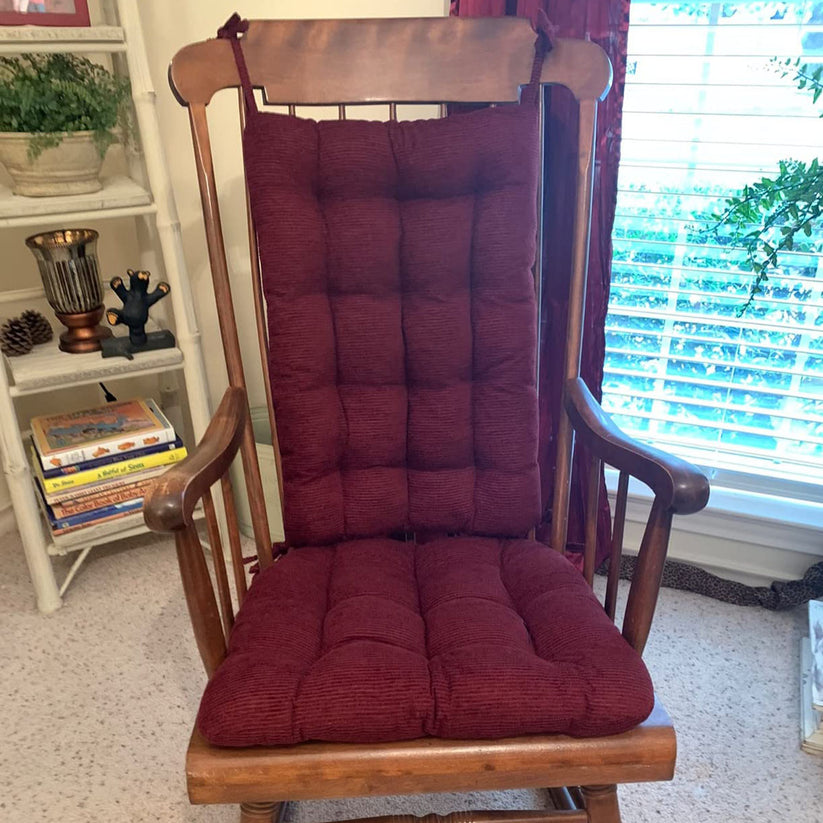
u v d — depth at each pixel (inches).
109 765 48.9
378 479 45.0
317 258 42.7
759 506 63.2
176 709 53.1
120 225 70.1
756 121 54.7
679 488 31.7
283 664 32.9
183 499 31.3
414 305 44.0
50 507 59.8
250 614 36.7
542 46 41.8
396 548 44.1
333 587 39.6
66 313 58.4
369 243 42.7
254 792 31.0
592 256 54.4
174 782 47.8
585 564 43.4
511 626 35.6
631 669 32.7
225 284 42.9
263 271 42.4
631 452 35.5
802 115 52.4
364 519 44.9
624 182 59.6
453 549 43.4
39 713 52.7
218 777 30.6
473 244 43.4
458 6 50.8
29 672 56.2
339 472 45.2
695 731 51.0
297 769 30.7
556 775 31.8
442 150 42.3
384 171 42.7
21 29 48.9
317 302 43.2
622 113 52.0
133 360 58.2
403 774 31.2
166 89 64.6
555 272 55.2
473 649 33.5
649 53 54.1
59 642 59.1
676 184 58.4
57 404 73.0
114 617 61.8
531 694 31.3
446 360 44.0
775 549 63.7
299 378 43.0
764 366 60.9
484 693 31.2
